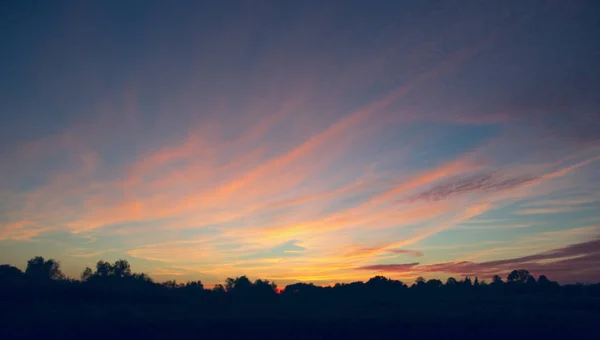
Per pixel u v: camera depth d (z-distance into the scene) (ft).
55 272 240.94
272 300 267.39
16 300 205.26
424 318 192.65
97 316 186.19
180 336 149.48
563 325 168.96
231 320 187.01
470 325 171.42
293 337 151.74
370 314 214.69
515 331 157.17
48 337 142.51
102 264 261.65
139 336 148.46
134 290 252.42
